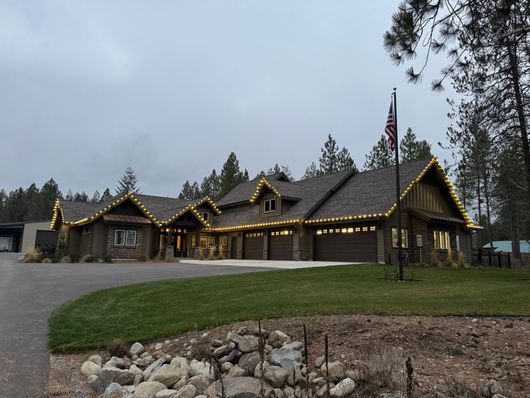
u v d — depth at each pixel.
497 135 13.19
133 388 4.97
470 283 12.37
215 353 5.83
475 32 7.35
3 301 10.20
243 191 39.31
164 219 31.30
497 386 4.13
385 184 25.64
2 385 4.89
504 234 54.25
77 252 31.55
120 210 29.17
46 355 6.16
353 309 7.61
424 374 4.79
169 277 15.60
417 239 22.78
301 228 26.31
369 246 22.78
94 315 8.41
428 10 6.62
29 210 101.38
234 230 32.72
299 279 13.62
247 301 9.16
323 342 6.01
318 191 29.28
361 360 5.21
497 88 11.07
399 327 6.43
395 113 14.59
